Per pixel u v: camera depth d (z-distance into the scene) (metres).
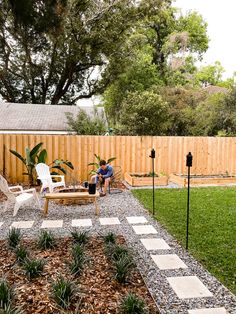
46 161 10.01
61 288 2.77
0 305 2.59
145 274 3.47
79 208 6.80
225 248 4.33
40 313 2.58
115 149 10.47
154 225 5.48
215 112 15.02
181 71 29.36
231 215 6.10
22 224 5.51
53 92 23.67
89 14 19.36
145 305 2.73
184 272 3.54
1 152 9.70
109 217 6.03
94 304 2.74
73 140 10.13
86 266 3.51
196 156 11.01
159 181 9.70
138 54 24.28
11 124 16.78
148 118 13.61
